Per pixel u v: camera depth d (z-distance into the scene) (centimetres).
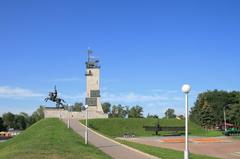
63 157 2420
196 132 9375
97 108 10175
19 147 2900
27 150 2617
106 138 4769
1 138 12525
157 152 3338
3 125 19150
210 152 4938
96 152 2912
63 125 6912
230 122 14575
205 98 15712
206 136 8475
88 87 10281
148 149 3612
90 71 10294
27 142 3397
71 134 4634
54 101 10131
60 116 10050
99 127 8938
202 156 3516
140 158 2834
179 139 7125
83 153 2712
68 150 2770
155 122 9900
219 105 15250
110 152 3197
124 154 3075
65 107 10131
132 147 3716
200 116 15150
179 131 9056
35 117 19112
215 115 15112
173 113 16412
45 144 3022
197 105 16038
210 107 15125
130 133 8531
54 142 3244
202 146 5841
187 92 2014
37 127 6956
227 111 14925
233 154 4719
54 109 10069
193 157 3262
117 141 4416
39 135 4416
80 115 9938
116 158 2775
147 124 9662
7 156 2423
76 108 11819
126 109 16075
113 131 8881
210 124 15012
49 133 4491
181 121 10288
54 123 7256
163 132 9238
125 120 9688
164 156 3048
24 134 6606
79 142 3644
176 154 3322
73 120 8994
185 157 2014
